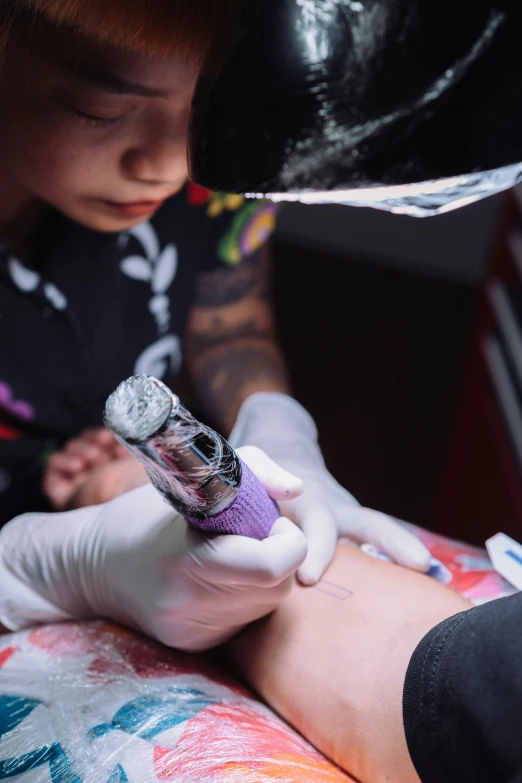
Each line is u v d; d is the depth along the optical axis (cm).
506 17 41
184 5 53
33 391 102
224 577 58
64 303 98
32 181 74
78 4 54
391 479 197
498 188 47
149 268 105
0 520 104
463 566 82
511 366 165
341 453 201
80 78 63
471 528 173
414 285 239
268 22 42
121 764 53
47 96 66
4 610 75
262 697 65
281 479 63
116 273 103
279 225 253
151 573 63
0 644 70
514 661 44
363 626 63
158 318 110
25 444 103
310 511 76
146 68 62
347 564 71
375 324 229
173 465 49
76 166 71
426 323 229
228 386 118
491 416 166
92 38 60
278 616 67
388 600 65
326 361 220
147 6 53
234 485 53
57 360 101
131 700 60
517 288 169
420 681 49
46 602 75
